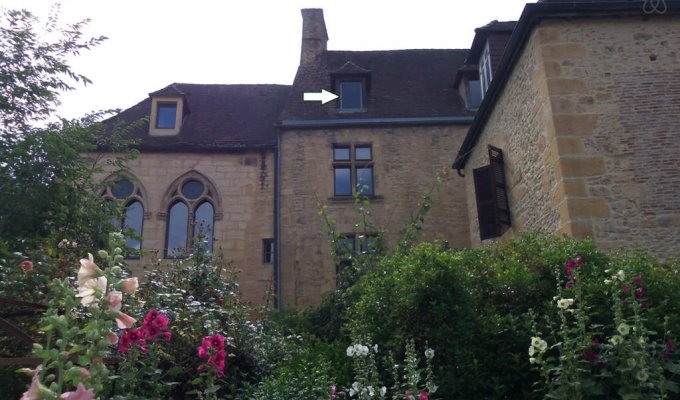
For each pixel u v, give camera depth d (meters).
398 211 15.52
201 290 8.12
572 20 9.24
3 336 5.32
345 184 15.98
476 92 16.92
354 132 16.22
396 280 6.01
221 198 15.90
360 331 5.86
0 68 7.99
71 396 2.44
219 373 4.73
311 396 5.05
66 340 2.74
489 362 5.26
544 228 9.23
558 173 8.56
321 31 19.47
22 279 5.94
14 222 7.36
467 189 15.26
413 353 4.57
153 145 16.06
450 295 5.63
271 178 16.12
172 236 15.74
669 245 8.11
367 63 19.00
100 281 3.04
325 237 15.18
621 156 8.54
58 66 8.27
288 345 7.88
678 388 4.10
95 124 8.91
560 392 4.08
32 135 7.68
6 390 4.85
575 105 8.80
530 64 9.70
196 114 17.75
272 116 17.94
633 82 8.91
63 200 7.68
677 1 9.05
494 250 6.98
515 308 5.84
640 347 4.14
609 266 5.77
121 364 4.55
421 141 16.16
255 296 15.10
